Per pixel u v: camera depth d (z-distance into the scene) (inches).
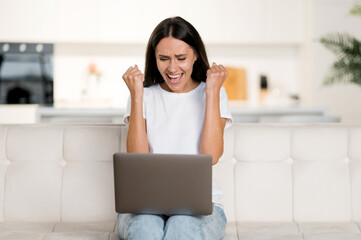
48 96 233.8
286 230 70.1
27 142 76.2
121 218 63.1
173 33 66.4
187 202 57.2
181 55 66.7
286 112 174.6
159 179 56.9
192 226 56.7
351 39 138.6
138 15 223.5
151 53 71.3
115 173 57.8
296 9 227.3
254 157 75.4
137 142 67.0
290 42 228.5
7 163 76.6
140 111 67.9
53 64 233.6
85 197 75.2
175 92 71.4
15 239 63.7
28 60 231.1
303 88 230.7
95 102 218.5
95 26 223.0
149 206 57.8
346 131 75.9
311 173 74.9
